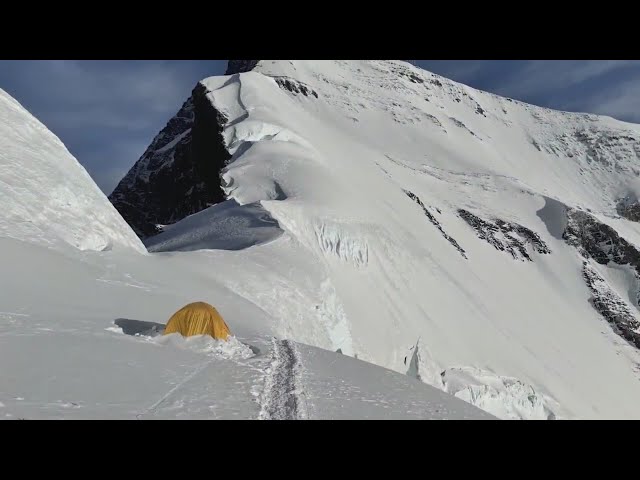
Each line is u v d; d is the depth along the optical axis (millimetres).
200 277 22641
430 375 47844
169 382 7566
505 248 115188
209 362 9516
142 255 22344
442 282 76188
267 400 7566
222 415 6551
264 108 108750
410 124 167375
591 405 71000
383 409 8055
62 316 10828
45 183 18781
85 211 20281
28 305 10930
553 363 78125
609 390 79688
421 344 49906
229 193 71938
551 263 117500
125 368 7848
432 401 9227
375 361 47062
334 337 29469
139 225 123625
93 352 8398
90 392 6465
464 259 96875
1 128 18781
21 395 5941
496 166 168375
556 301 105375
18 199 17156
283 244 36000
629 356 96625
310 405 7582
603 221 130125
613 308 107188
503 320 81250
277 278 28172
